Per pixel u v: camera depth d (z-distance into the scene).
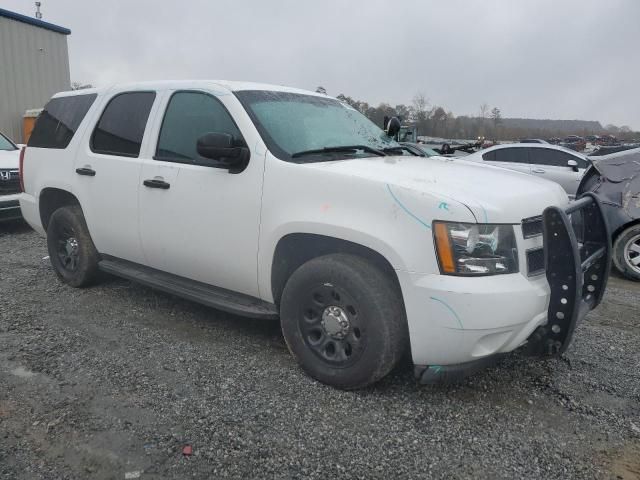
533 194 3.30
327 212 3.25
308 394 3.32
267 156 3.58
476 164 4.18
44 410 3.10
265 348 4.00
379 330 3.12
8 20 15.08
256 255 3.62
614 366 3.85
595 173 6.92
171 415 3.07
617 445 2.91
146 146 4.33
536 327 3.11
